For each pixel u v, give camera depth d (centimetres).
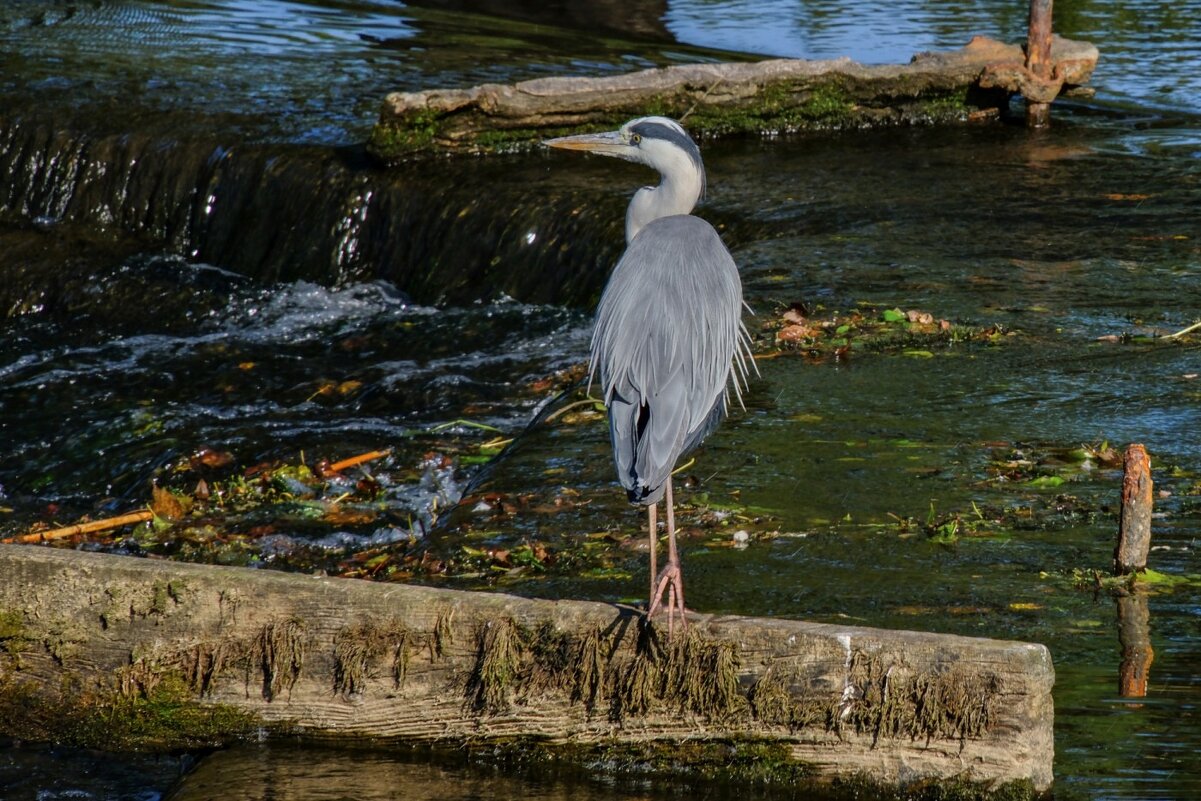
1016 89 2242
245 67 2628
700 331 708
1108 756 639
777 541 901
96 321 1917
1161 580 827
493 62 2723
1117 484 971
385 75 2581
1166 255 1554
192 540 1159
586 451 1112
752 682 637
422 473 1264
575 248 1745
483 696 669
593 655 653
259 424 1426
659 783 653
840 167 2000
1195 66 2753
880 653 620
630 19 3409
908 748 620
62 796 721
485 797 648
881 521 926
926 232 1661
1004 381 1187
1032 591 817
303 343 1758
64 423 1514
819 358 1262
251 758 688
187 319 1886
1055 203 1783
